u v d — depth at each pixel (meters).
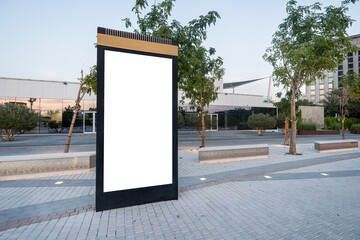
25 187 5.25
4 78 21.92
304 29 10.09
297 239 2.96
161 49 4.32
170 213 3.79
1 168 5.94
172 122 4.44
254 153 9.57
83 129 24.80
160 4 7.10
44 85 23.38
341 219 3.60
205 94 12.70
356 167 7.82
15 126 16.64
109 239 2.92
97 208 3.79
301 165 8.11
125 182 4.00
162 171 4.34
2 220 3.48
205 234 3.08
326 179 6.16
